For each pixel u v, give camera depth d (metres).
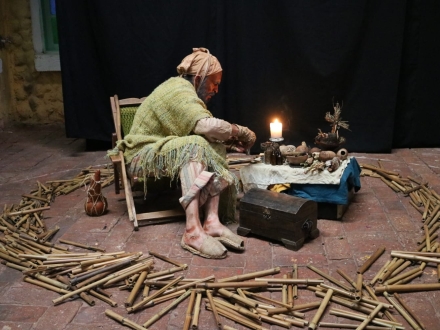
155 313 2.51
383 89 4.89
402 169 4.58
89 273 2.76
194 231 3.09
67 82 5.07
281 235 3.13
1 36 6.15
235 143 3.58
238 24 4.85
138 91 5.07
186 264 2.93
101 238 3.31
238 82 5.02
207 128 3.19
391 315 2.44
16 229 3.37
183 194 3.15
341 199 3.41
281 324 2.40
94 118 5.21
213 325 2.40
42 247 3.12
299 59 4.87
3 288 2.75
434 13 4.82
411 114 5.10
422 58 4.94
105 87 5.14
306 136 5.11
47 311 2.54
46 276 2.83
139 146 3.42
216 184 3.19
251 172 3.61
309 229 3.16
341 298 2.57
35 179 4.54
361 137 5.05
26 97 6.47
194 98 3.30
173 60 5.00
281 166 3.56
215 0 4.81
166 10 4.86
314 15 4.74
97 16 4.89
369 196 3.95
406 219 3.51
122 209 3.80
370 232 3.33
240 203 3.26
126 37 4.92
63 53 5.00
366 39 4.80
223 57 4.96
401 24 4.72
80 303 2.61
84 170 4.65
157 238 3.29
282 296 2.60
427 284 2.64
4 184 4.42
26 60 6.34
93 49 5.05
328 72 4.88
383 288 2.61
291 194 3.55
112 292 2.69
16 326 2.43
